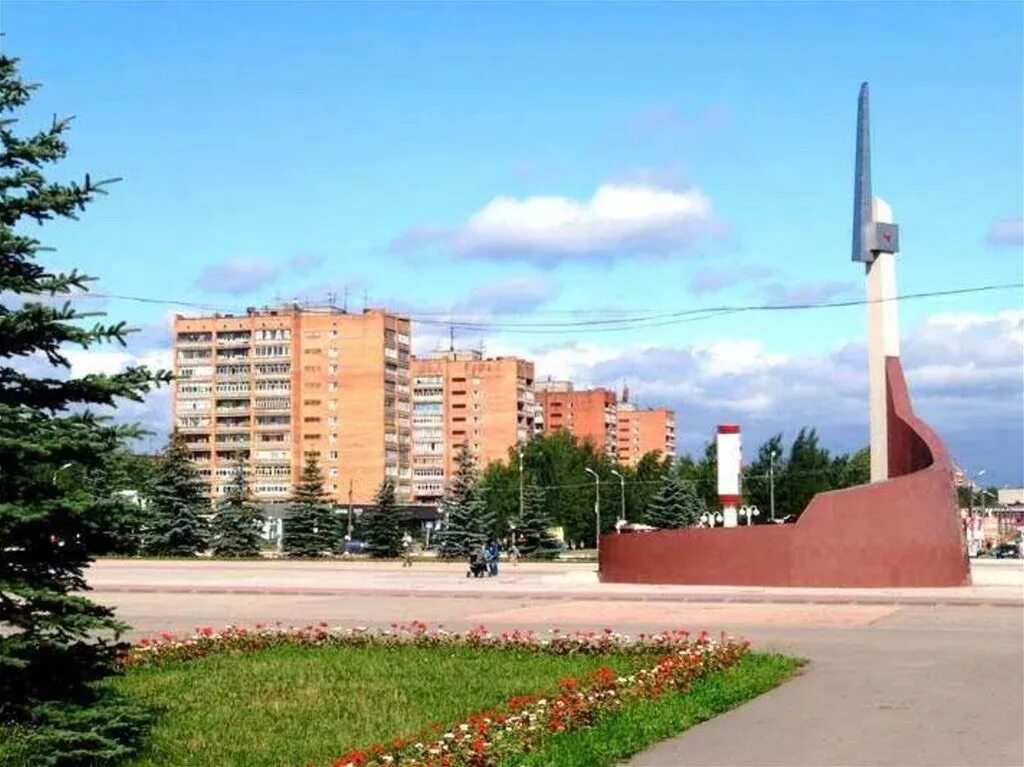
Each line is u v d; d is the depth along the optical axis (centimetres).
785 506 10256
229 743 1070
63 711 915
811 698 1356
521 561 7131
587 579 4097
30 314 874
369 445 10938
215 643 1858
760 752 1036
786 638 2081
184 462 7344
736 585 3488
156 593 3578
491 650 1834
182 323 11369
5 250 889
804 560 3403
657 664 1545
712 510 10138
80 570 948
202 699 1343
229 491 8150
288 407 11081
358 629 2097
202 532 7338
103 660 964
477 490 8056
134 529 939
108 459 917
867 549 3397
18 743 879
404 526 9275
